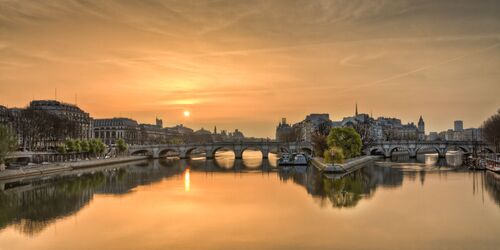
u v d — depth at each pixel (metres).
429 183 133.25
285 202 100.25
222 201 102.75
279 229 73.81
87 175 174.88
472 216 82.19
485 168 183.75
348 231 72.00
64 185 138.75
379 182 137.25
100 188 130.50
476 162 193.25
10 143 161.88
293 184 136.50
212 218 83.12
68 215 88.00
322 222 78.44
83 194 117.44
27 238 70.62
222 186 133.38
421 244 64.31
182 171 195.25
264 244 65.06
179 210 91.69
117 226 77.50
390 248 62.47
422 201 98.94
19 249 64.94
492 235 68.75
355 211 88.12
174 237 69.62
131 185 138.00
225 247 63.78
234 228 74.81
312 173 177.25
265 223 78.44
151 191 122.56
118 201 104.62
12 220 84.19
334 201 100.56
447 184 130.50
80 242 67.69
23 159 199.75
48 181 151.00
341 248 62.66
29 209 95.31
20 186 136.62
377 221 78.69
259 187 129.75
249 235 70.19
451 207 91.25
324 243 65.12
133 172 190.25
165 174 179.38
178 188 129.12
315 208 91.94
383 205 94.31
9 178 153.88
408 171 178.88
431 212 86.12
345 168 175.12
